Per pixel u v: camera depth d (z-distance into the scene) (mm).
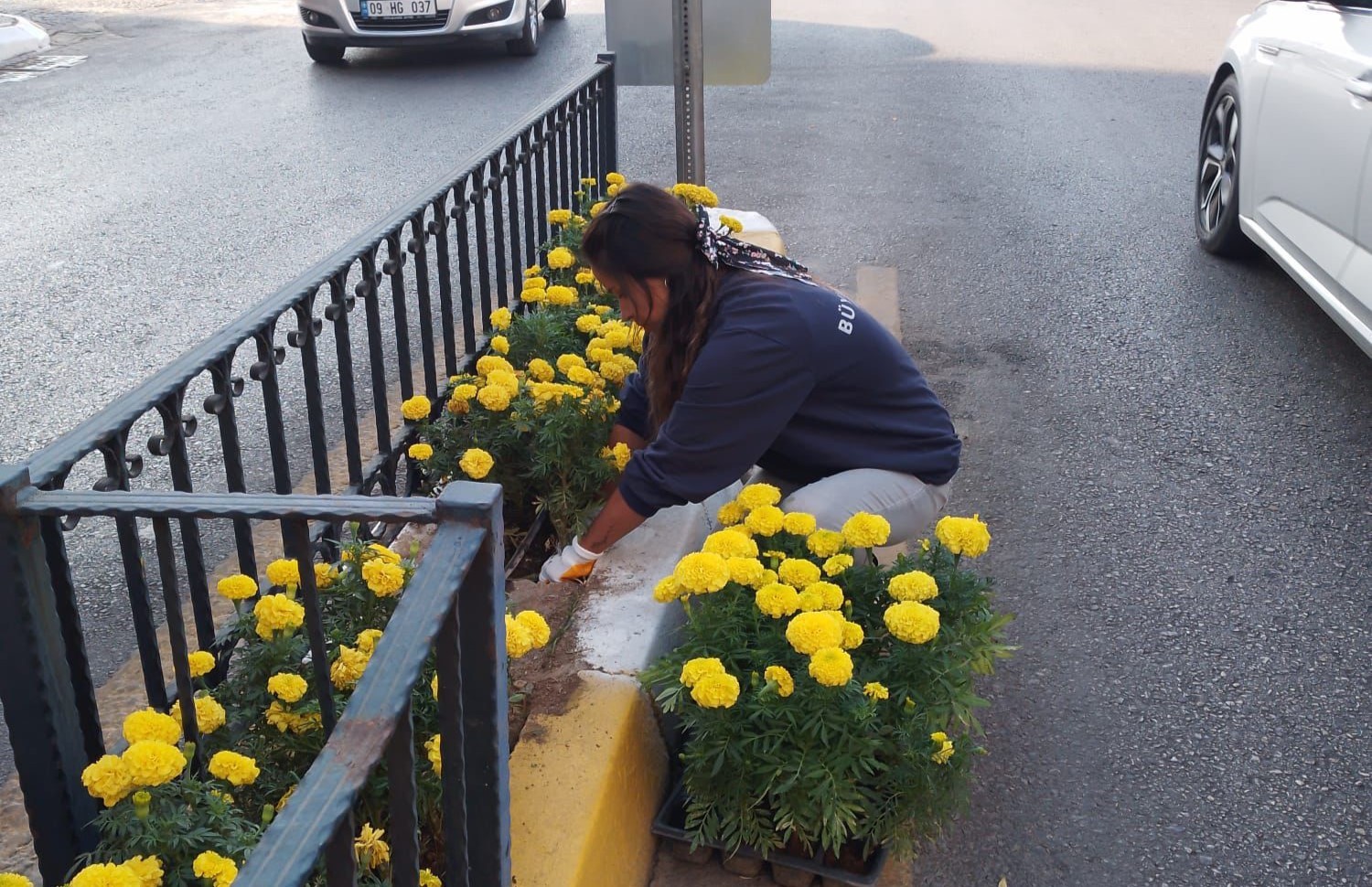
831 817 2186
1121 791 2695
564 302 3662
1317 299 4754
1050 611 3363
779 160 8211
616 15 5363
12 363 5031
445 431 3113
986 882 2447
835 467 2762
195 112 9773
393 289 3258
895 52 12117
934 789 2260
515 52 12000
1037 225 6840
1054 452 4289
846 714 2164
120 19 14734
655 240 2496
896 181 7711
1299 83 5055
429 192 3398
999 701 2986
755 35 5246
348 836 1151
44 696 1813
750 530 2424
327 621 2240
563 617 2762
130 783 1662
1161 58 11711
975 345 5246
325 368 4969
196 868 1615
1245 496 3979
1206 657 3160
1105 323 5461
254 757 2049
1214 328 5383
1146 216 7004
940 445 2750
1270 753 2809
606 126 5461
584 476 3041
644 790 2477
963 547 2379
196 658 2072
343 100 10172
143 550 3668
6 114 9828
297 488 4062
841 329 2605
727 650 2297
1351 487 4023
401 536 3283
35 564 1752
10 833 2488
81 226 6887
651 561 2980
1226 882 2447
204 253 6375
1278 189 5246
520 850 2150
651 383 2738
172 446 2211
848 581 2424
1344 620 3314
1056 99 10016
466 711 1512
